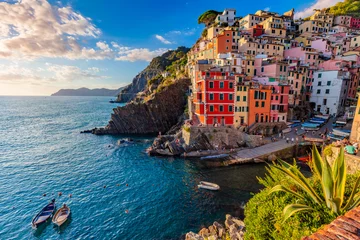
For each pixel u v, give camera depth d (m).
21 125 94.88
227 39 72.94
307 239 5.19
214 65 63.84
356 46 73.75
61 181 34.53
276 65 54.81
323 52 71.44
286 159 39.72
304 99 60.16
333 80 53.81
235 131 45.88
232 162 38.84
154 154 47.66
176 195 28.95
